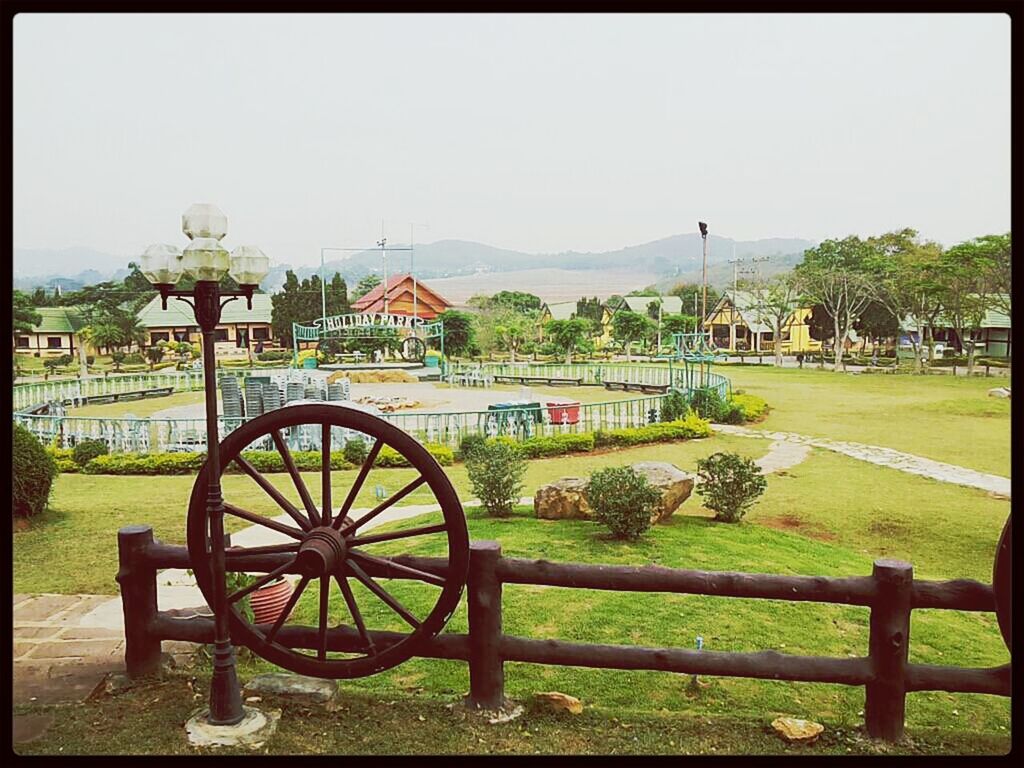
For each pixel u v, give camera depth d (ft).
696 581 14.53
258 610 19.92
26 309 138.72
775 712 17.15
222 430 58.85
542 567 14.96
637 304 238.68
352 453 51.31
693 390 82.02
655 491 30.63
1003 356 155.33
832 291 146.72
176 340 165.58
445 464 53.47
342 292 180.75
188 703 15.49
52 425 59.93
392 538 14.74
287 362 146.00
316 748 13.91
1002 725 17.29
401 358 137.80
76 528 34.12
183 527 34.78
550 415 65.77
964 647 22.12
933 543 35.78
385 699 15.93
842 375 126.82
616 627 21.31
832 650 20.57
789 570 27.86
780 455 58.08
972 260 122.83
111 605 22.34
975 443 63.21
